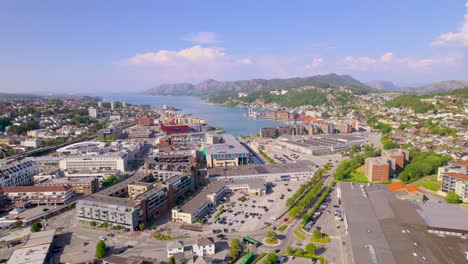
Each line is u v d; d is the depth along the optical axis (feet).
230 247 647.56
